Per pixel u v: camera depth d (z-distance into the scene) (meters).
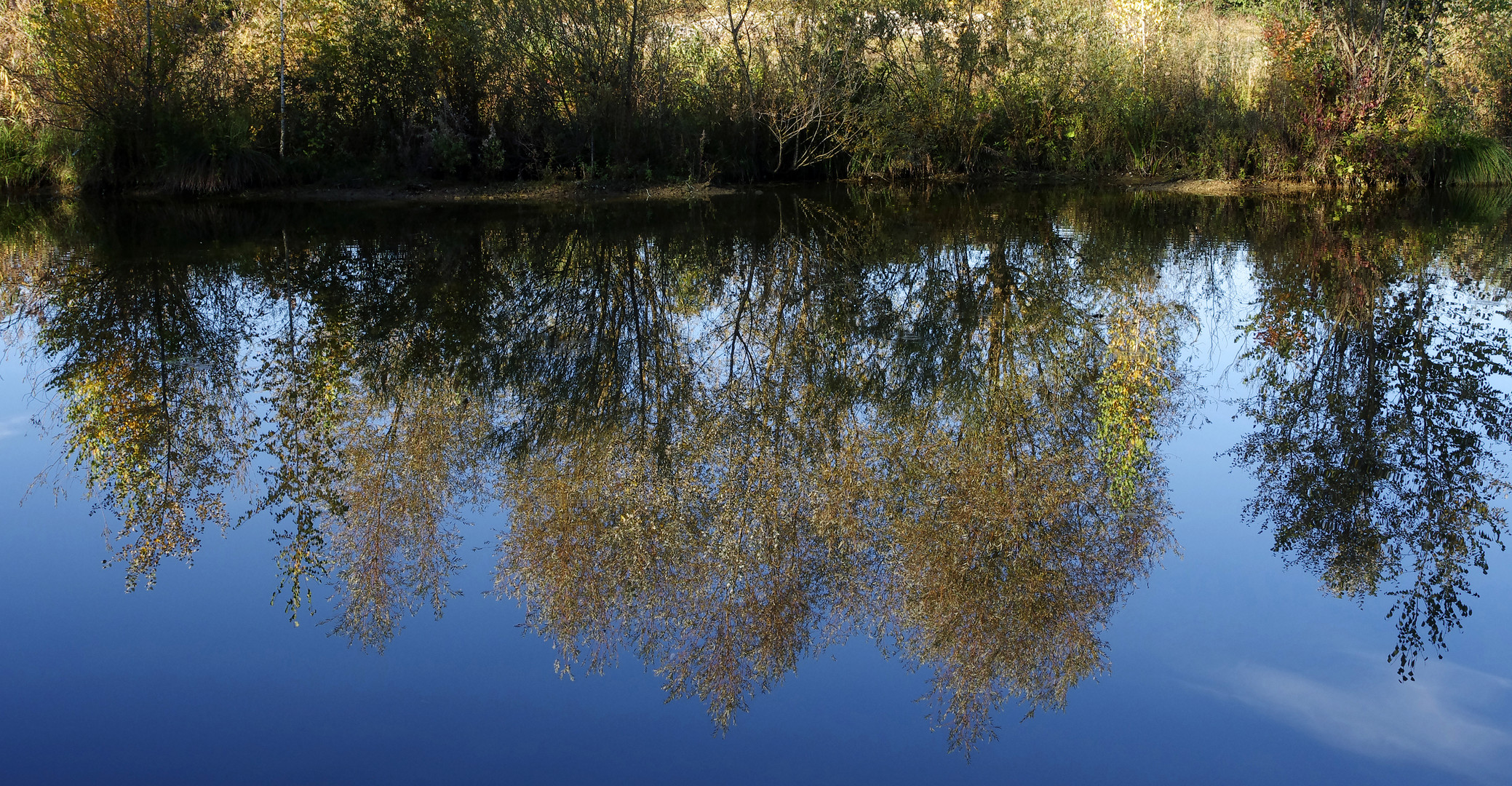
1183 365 7.77
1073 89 16.73
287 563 4.80
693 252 11.36
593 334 8.40
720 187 15.26
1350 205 14.16
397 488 5.61
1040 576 4.75
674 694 3.89
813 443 6.27
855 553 5.04
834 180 16.34
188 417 6.53
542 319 8.77
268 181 14.59
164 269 10.18
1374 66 14.82
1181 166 16.39
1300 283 10.11
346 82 14.70
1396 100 14.93
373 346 7.96
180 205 13.66
